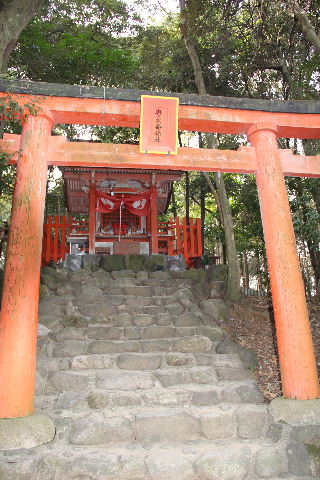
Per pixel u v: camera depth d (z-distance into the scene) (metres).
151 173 13.11
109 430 4.18
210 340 6.28
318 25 10.69
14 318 4.17
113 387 4.98
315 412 4.22
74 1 12.80
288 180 11.18
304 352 4.57
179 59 13.47
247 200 14.55
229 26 11.98
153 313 7.22
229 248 9.34
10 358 4.05
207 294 9.19
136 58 15.24
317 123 5.61
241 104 5.43
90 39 13.74
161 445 4.16
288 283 4.81
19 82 4.88
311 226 8.88
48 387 5.04
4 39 7.02
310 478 3.86
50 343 5.92
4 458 3.70
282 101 5.50
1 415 3.94
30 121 4.96
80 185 14.02
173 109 5.28
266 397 5.11
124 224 15.33
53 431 4.08
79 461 3.80
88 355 5.63
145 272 9.20
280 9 10.73
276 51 12.45
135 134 13.91
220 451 4.00
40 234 4.65
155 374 5.25
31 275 4.39
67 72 13.23
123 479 3.72
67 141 5.20
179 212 22.22
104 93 5.11
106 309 7.04
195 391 4.90
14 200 4.65
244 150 5.55
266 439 4.25
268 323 8.65
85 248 14.29
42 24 12.92
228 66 12.95
